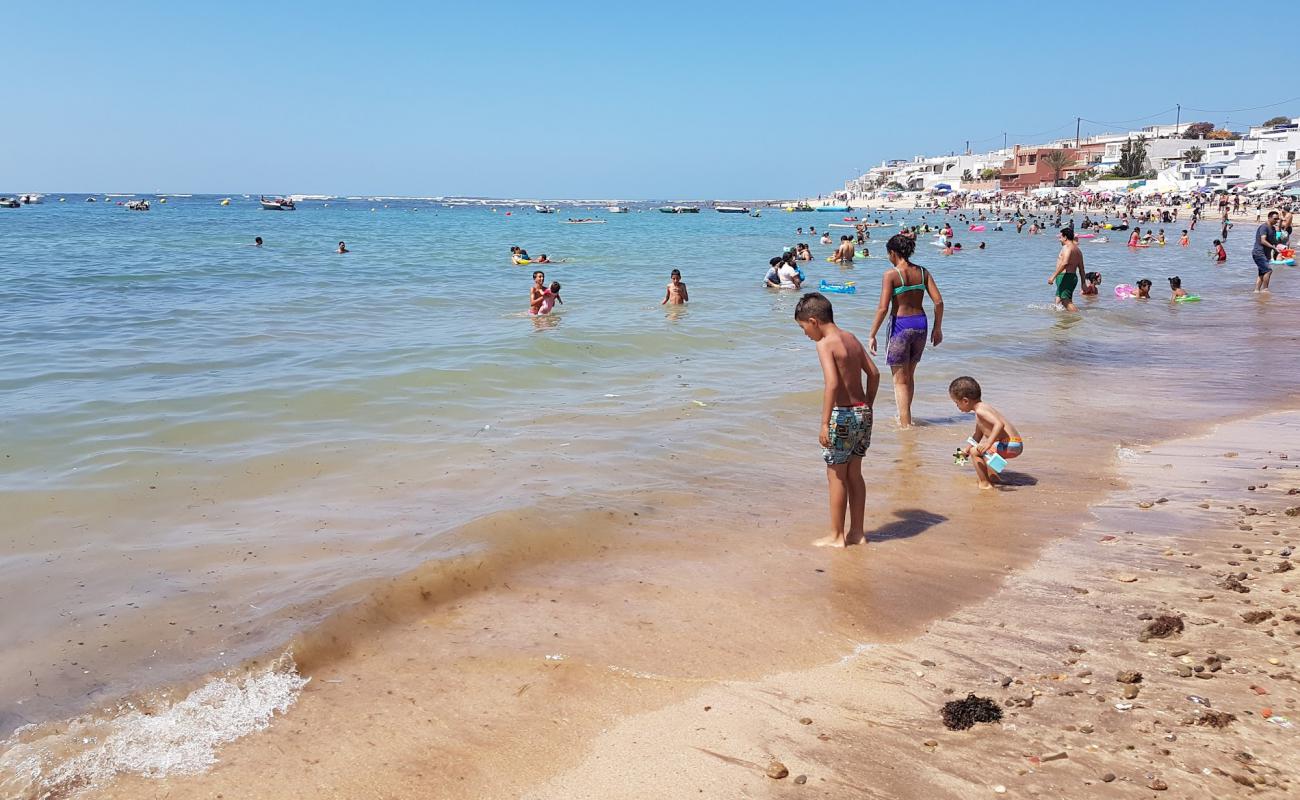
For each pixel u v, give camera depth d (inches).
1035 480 281.0
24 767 130.8
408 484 261.6
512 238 2036.2
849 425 218.1
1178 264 1249.4
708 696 153.7
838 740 140.4
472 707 149.5
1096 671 160.2
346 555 207.3
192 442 300.0
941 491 270.8
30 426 312.3
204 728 142.3
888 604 190.5
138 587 190.1
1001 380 444.5
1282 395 407.2
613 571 207.2
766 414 357.4
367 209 6653.5
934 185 6717.5
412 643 171.9
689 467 287.1
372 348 484.7
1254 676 156.3
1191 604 187.6
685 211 5590.6
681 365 460.8
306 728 143.0
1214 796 123.8
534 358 463.8
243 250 1403.8
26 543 213.3
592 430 328.5
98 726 141.6
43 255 1225.4
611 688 155.9
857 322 639.8
